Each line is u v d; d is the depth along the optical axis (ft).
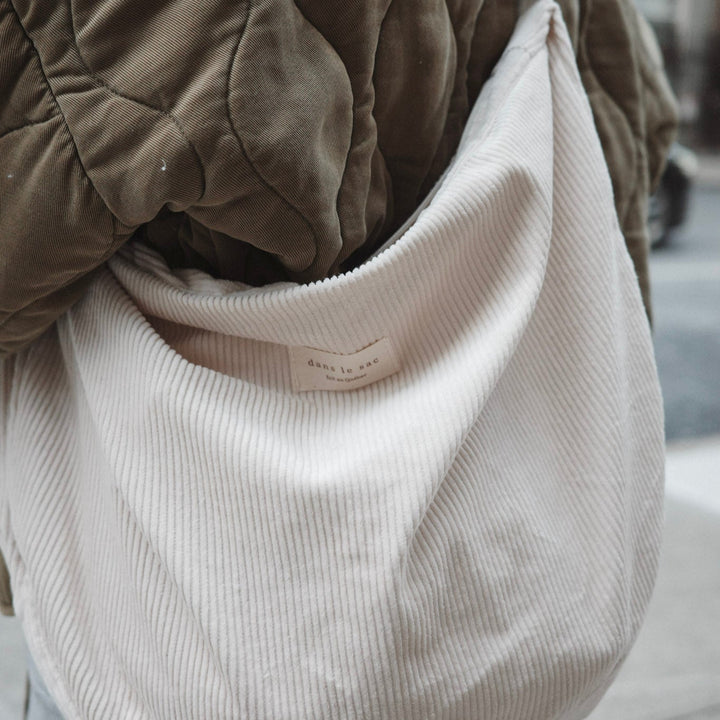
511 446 2.31
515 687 2.16
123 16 1.73
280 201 1.82
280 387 2.16
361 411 2.13
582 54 2.72
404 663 1.95
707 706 5.33
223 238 2.06
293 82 1.78
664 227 20.85
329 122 1.90
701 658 5.89
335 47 1.92
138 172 1.75
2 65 1.81
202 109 1.69
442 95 2.23
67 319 2.34
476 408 2.02
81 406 2.27
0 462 2.43
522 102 2.25
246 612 1.93
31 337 2.21
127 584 2.06
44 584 2.21
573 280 2.36
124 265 2.21
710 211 28.48
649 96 3.05
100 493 2.16
